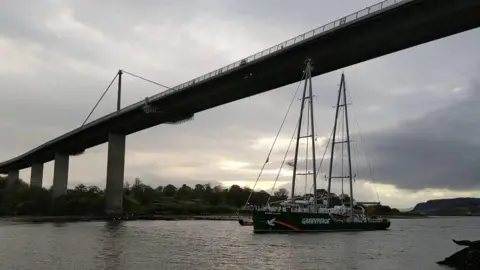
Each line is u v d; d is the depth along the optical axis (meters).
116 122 132.62
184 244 48.88
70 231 70.69
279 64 86.81
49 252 39.72
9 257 36.12
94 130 143.00
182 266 32.09
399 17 67.00
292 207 70.31
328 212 73.56
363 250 44.38
